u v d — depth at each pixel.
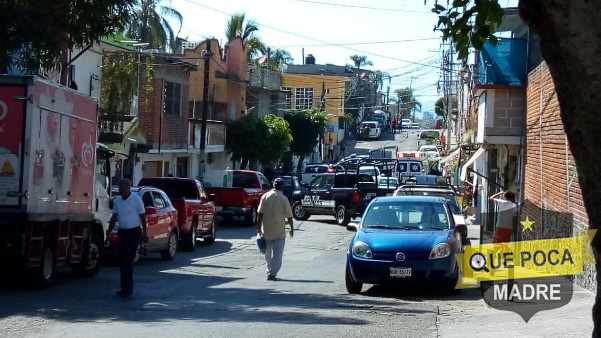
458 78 46.38
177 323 10.05
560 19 4.31
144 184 23.78
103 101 28.22
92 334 9.16
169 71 36.50
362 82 100.94
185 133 39.00
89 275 15.46
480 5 6.36
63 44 15.84
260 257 20.75
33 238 12.78
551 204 17.20
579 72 4.36
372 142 94.31
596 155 4.47
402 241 13.19
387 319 10.57
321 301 12.50
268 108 57.50
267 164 47.22
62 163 13.78
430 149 63.00
